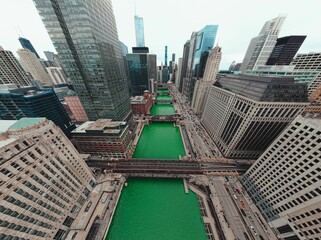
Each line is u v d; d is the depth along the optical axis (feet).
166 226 239.30
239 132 331.98
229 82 416.67
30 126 176.24
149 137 536.83
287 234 199.52
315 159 157.99
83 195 270.05
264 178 240.32
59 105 445.37
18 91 389.60
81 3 265.54
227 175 324.80
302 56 433.07
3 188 141.28
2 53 562.66
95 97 393.91
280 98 270.26
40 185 182.80
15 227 153.48
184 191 298.76
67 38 310.24
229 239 214.90
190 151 431.84
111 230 236.63
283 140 202.90
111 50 391.04
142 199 284.20
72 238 219.20
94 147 380.37
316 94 278.05
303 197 174.60
